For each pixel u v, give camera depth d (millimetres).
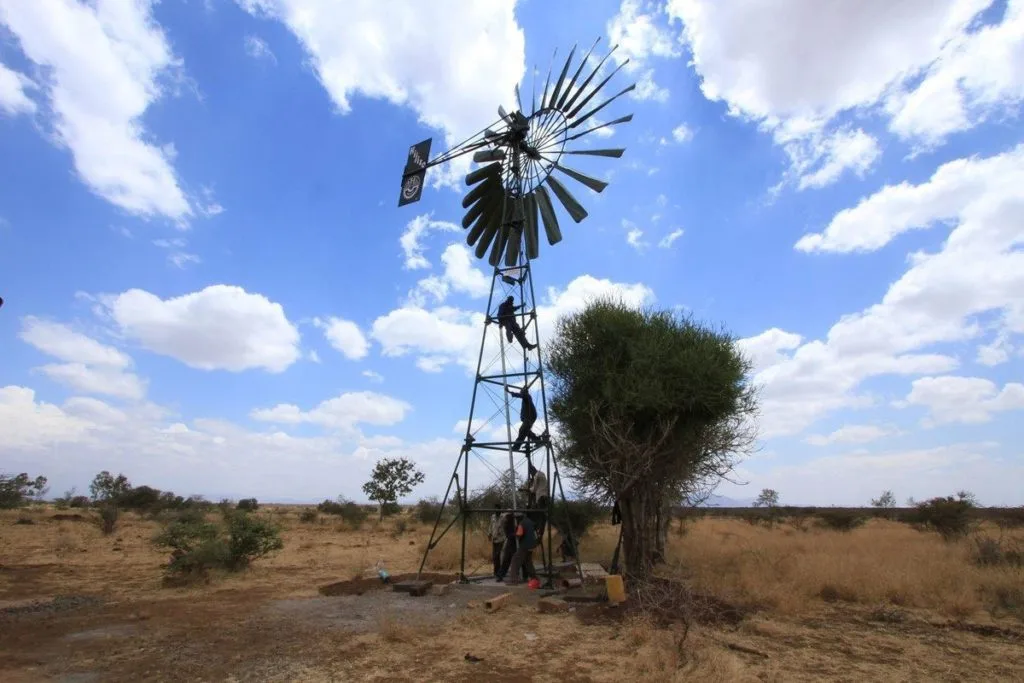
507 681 8008
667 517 19875
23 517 42906
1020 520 34875
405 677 8203
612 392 15969
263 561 22031
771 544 24891
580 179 17156
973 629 11156
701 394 15719
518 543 16078
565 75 17875
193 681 8094
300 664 8828
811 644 9977
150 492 63562
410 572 19719
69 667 8734
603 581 16125
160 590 15727
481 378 17484
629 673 8227
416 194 18484
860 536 31672
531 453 17703
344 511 52469
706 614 11492
